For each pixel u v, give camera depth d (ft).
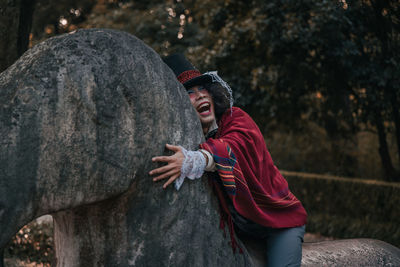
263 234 6.33
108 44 4.59
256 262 6.17
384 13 17.17
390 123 26.09
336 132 30.96
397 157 36.42
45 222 18.81
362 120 25.18
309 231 27.14
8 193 4.02
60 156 4.23
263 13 22.86
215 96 6.20
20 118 4.10
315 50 22.81
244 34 24.30
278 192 6.25
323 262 6.54
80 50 4.43
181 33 32.22
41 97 4.17
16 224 4.10
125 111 4.58
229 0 25.70
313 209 29.84
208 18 27.30
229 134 5.80
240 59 25.40
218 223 5.45
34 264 17.01
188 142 5.16
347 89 23.26
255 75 24.34
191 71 6.26
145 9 34.94
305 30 21.09
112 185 4.50
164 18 32.22
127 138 4.58
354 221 26.23
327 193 29.01
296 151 42.98
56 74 4.27
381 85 20.43
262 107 26.66
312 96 27.81
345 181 28.04
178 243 5.00
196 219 5.18
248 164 5.74
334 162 34.96
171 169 4.90
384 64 19.83
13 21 9.40
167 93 4.97
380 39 18.86
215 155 5.22
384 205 25.52
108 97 4.46
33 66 4.25
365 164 38.22
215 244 5.35
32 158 4.11
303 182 30.66
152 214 4.88
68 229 4.94
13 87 4.20
